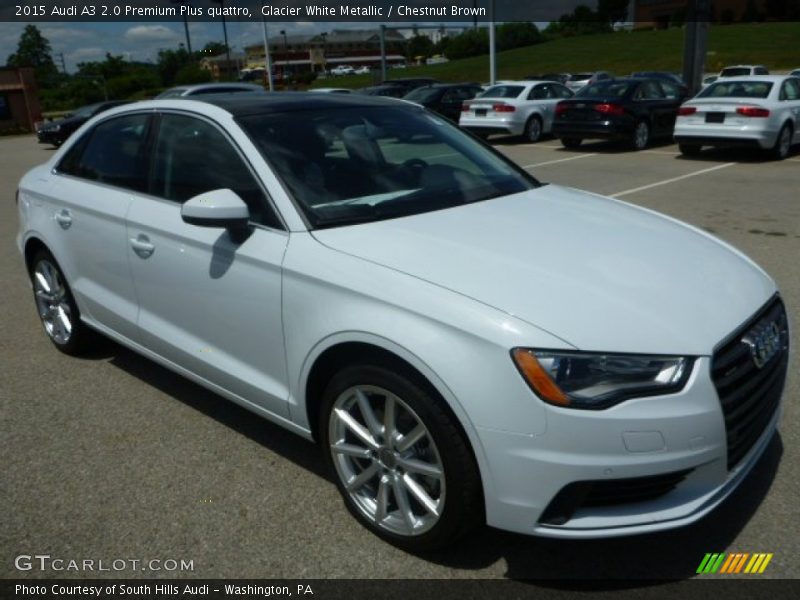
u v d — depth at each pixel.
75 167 4.32
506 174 3.78
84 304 4.25
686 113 12.71
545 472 2.27
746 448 2.56
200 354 3.38
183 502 3.07
